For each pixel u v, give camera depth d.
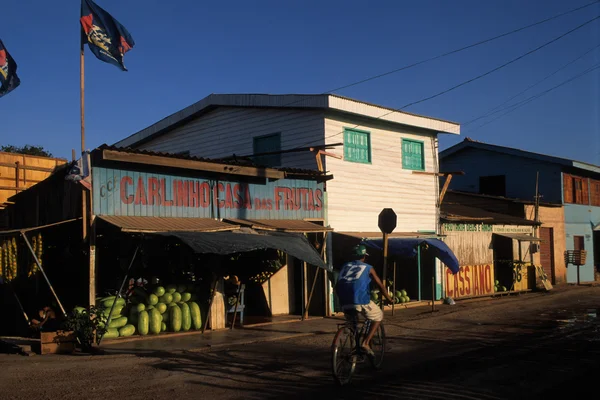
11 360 9.20
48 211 12.52
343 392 7.31
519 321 14.74
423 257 19.58
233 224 13.03
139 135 21.75
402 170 18.77
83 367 8.76
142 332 11.41
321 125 16.17
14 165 15.81
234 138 18.59
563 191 28.08
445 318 15.36
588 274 30.23
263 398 7.05
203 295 12.75
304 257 11.75
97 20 12.17
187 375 8.30
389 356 9.85
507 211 25.52
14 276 10.68
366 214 17.27
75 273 12.54
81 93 11.88
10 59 12.38
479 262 21.86
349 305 7.97
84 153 10.77
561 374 8.38
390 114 17.75
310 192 15.53
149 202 11.91
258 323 13.83
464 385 7.68
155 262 12.60
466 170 30.81
